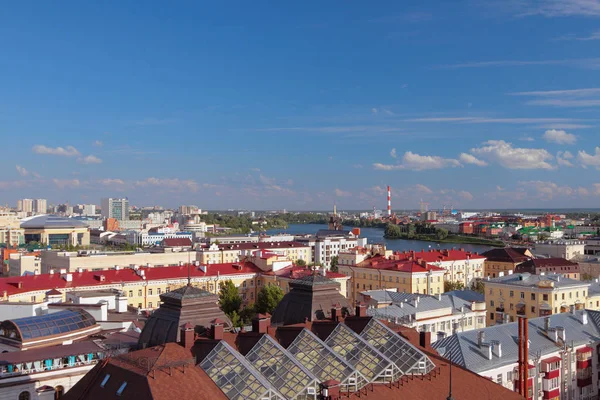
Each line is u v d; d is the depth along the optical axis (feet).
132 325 347.36
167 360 210.79
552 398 340.59
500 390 257.96
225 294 598.34
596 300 544.21
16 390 247.50
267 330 251.80
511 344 344.69
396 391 234.38
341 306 283.38
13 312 369.91
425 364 251.60
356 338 255.50
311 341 245.45
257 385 208.95
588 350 363.97
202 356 219.20
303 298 281.33
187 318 235.81
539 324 377.91
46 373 257.55
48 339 287.28
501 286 533.96
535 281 524.93
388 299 497.46
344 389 227.40
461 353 323.16
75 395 213.25
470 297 550.36
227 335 240.32
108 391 204.74
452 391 243.81
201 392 200.54
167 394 193.57
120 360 217.77
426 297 490.08
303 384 218.38
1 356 261.44
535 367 334.24
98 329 319.27
